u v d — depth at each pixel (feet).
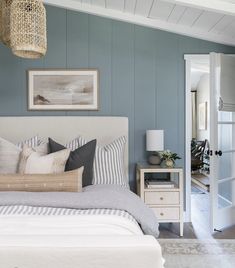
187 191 11.94
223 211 11.09
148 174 11.81
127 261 3.47
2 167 8.66
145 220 6.08
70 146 9.76
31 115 11.55
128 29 11.76
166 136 11.89
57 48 11.62
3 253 3.42
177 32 11.73
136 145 11.80
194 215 12.96
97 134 11.33
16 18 6.37
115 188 7.45
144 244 3.53
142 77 11.81
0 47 11.55
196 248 9.12
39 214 5.45
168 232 10.69
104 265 3.48
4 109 11.56
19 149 9.05
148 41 11.81
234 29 11.10
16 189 7.07
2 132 11.21
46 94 11.55
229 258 8.37
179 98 11.89
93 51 11.68
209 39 11.81
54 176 7.20
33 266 3.44
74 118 11.32
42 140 10.91
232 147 12.05
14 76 11.57
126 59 11.77
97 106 11.64
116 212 5.65
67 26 11.64
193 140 26.71
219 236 10.25
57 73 11.59
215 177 10.62
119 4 10.73
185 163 11.94
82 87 11.64
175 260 8.22
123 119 11.37
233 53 12.04
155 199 10.39
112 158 9.55
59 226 4.67
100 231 4.54
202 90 27.58
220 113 11.23
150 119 11.84
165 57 11.85
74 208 5.91
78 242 3.55
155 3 10.08
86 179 8.39
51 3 11.37
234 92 11.35
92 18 11.67
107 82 11.72
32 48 6.45
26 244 3.49
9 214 5.32
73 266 3.46
